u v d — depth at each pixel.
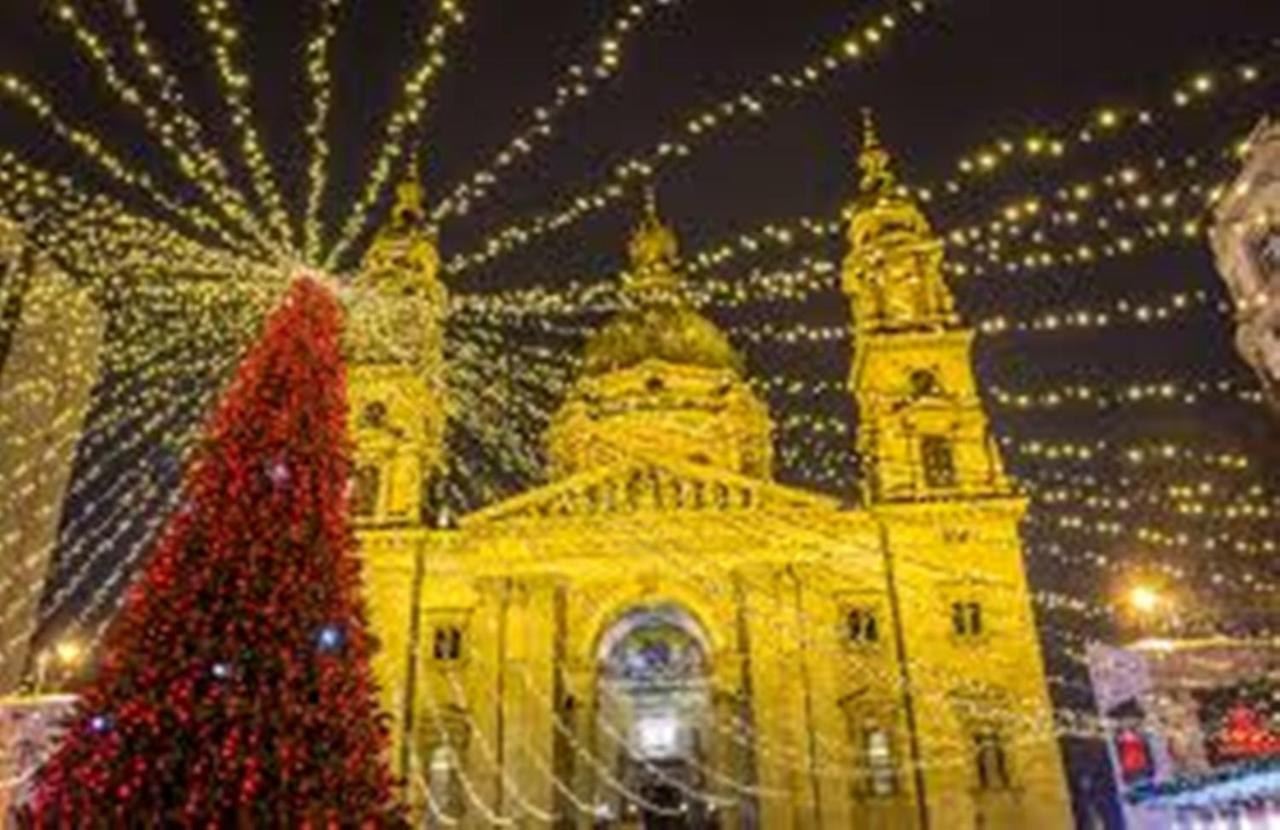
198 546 14.05
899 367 55.66
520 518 53.22
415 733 49.28
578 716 49.78
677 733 56.50
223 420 15.02
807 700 48.75
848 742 48.28
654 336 67.31
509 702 49.06
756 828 47.00
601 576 52.38
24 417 52.06
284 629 13.67
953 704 47.78
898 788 47.44
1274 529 41.75
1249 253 44.78
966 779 46.22
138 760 12.77
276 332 15.86
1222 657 45.19
